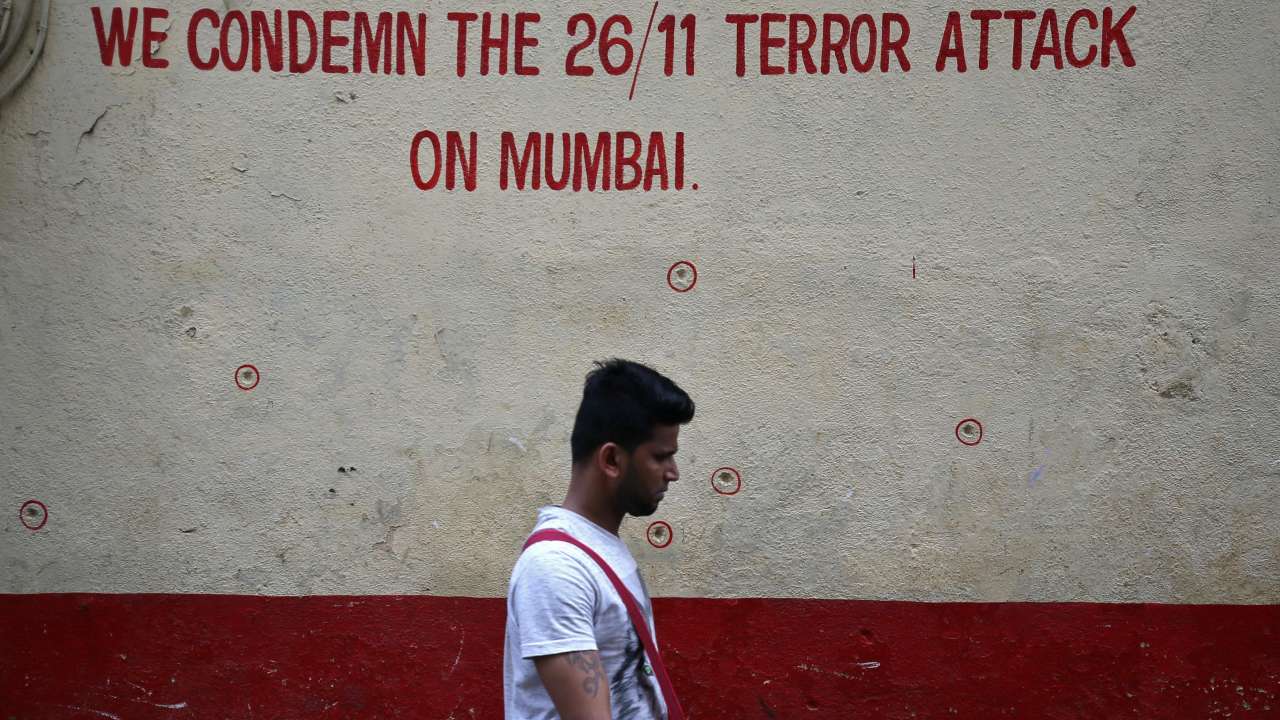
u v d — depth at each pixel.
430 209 4.44
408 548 4.42
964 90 4.42
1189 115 4.40
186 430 4.45
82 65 4.44
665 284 4.42
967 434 4.40
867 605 4.39
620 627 2.65
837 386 4.42
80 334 4.44
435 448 4.43
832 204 4.42
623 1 4.44
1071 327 4.40
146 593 4.43
